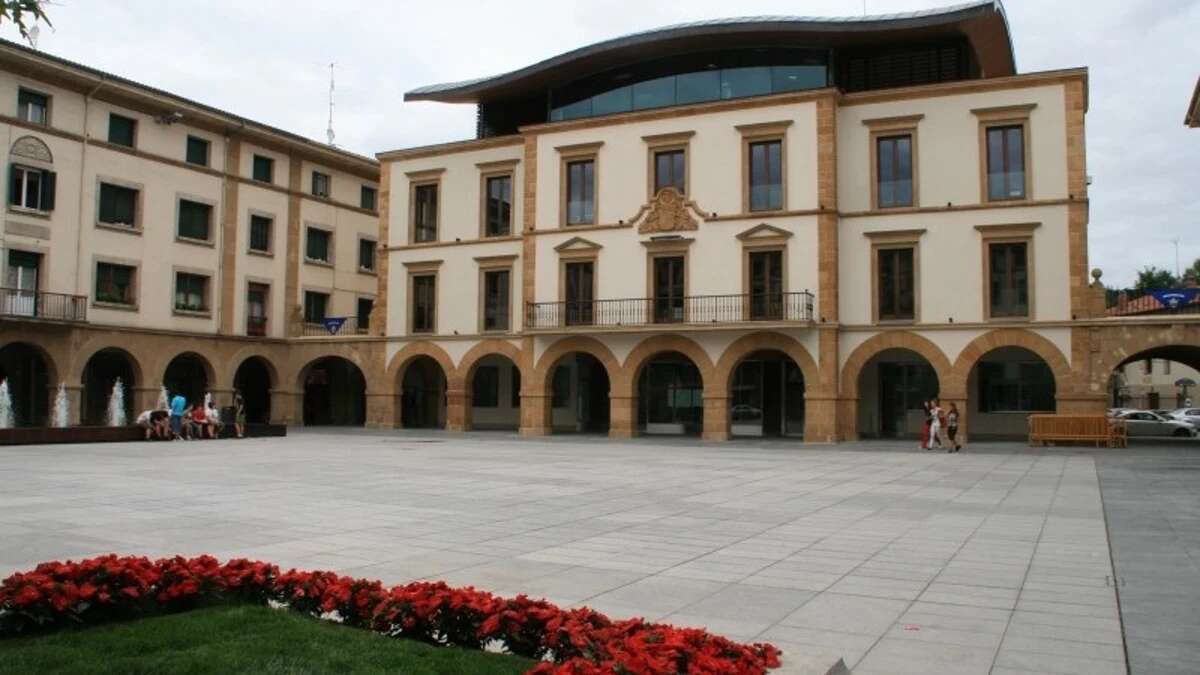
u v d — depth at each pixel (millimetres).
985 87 30250
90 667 4953
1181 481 17422
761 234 31969
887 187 31578
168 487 15266
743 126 32469
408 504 13383
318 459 22062
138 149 36750
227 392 40031
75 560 8656
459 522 11617
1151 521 12016
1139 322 28297
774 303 31781
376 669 5004
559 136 35625
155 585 6324
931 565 8969
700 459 23188
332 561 8891
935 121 30906
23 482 15844
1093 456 24531
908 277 31141
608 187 34688
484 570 8547
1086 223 29141
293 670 4961
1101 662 5770
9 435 26609
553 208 35594
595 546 9938
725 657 4871
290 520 11586
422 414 44594
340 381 46938
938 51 32469
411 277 39594
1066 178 29328
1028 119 29875
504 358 41500
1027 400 33500
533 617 5535
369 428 39938
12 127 32500
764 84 33812
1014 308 29875
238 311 40688
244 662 5066
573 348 34844
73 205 34406
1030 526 11578
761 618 6859
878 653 5965
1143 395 68375
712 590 7809
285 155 43344
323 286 45094
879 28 31516
